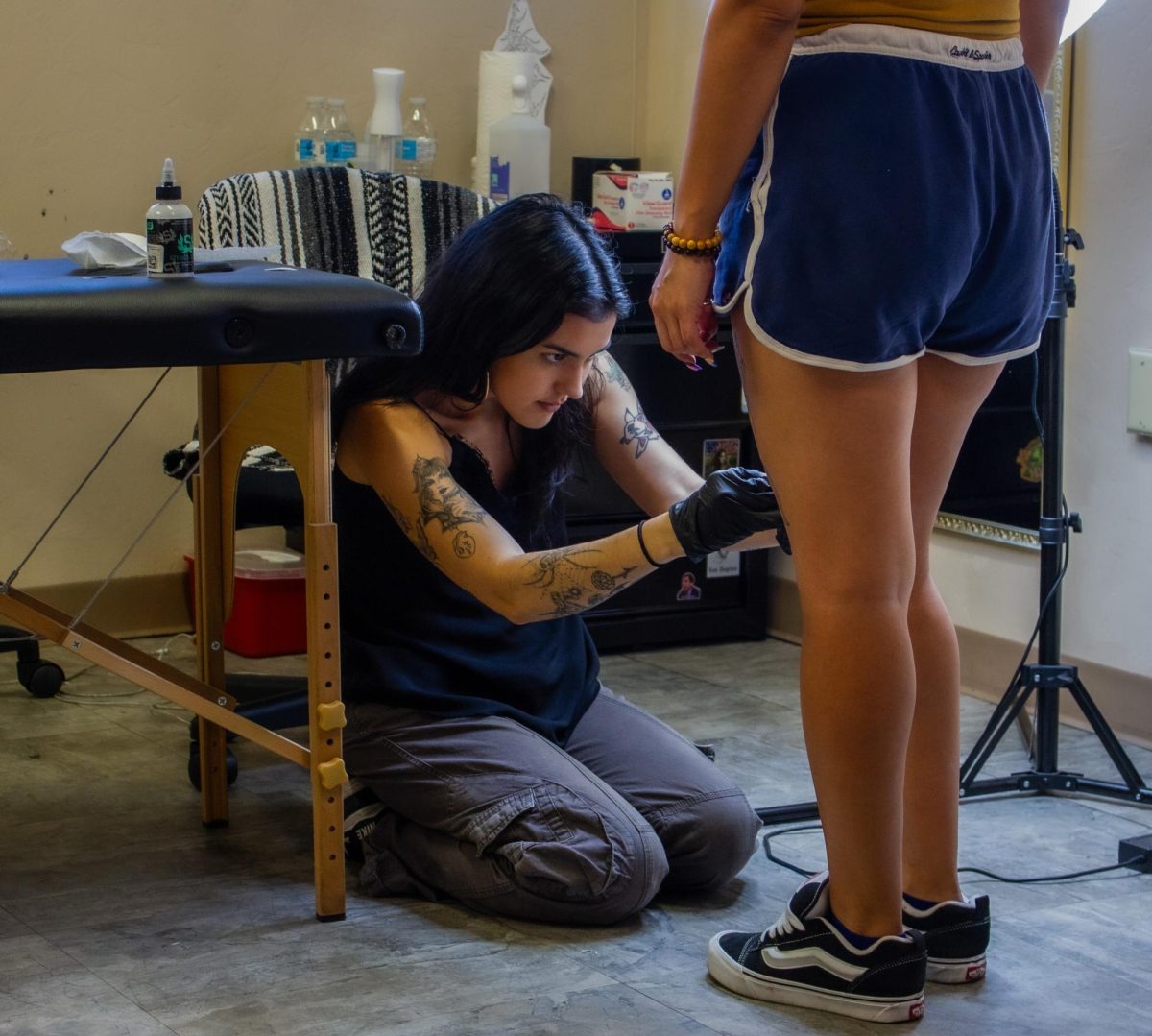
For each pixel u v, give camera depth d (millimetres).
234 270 1814
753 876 1980
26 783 2334
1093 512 2656
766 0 1336
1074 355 2662
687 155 1442
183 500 3254
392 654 1948
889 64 1372
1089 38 2572
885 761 1487
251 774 2379
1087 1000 1608
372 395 1848
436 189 2543
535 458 1961
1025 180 1463
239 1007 1575
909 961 1535
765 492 1540
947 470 1590
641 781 1937
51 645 3123
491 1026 1532
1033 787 2334
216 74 3143
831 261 1380
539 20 3438
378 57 3283
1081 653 2703
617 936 1780
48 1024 1536
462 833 1838
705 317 1505
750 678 3035
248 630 3090
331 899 1813
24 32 2979
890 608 1471
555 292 1755
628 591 3223
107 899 1884
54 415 3115
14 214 3023
